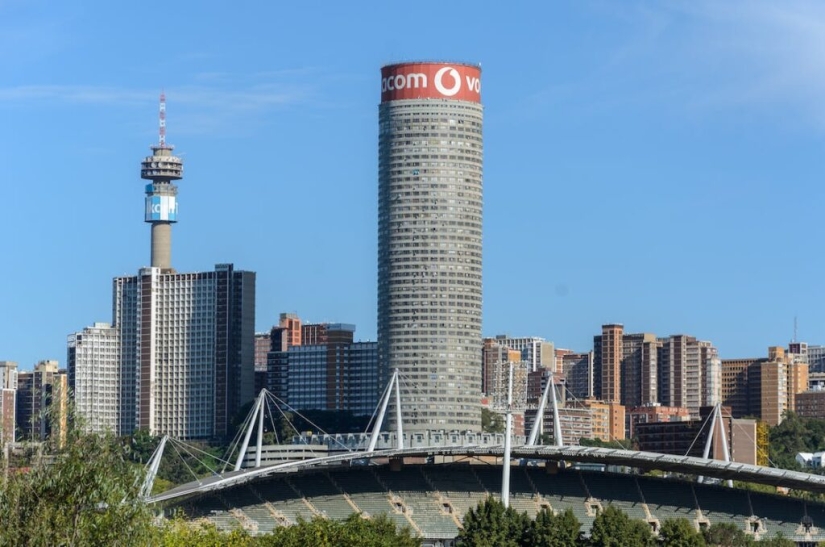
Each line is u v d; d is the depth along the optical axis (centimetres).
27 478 18250
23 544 17800
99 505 18600
